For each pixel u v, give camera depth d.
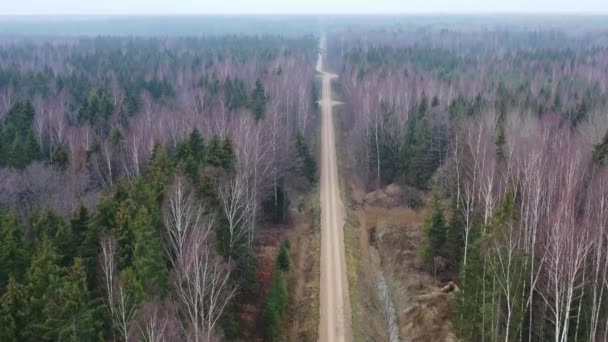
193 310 45.62
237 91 127.69
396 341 53.94
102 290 44.06
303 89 128.88
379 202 87.94
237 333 51.19
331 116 141.00
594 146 70.12
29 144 79.38
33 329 37.25
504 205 45.94
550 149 70.38
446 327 54.69
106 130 102.25
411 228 78.12
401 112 105.00
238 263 56.12
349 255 68.75
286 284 59.62
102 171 80.12
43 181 67.50
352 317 56.03
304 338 53.09
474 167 66.06
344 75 169.50
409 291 61.81
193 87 138.00
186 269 42.62
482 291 44.94
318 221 78.94
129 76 152.50
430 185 84.38
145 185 55.12
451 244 63.44
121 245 45.78
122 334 40.34
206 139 86.81
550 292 44.44
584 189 60.75
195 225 47.41
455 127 86.44
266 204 78.38
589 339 42.44
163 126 93.50
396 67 166.38
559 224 44.31
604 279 41.56
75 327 37.75
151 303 40.12
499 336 44.66
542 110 103.81
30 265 42.75
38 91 133.50
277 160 82.06
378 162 94.81
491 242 45.84
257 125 86.00
